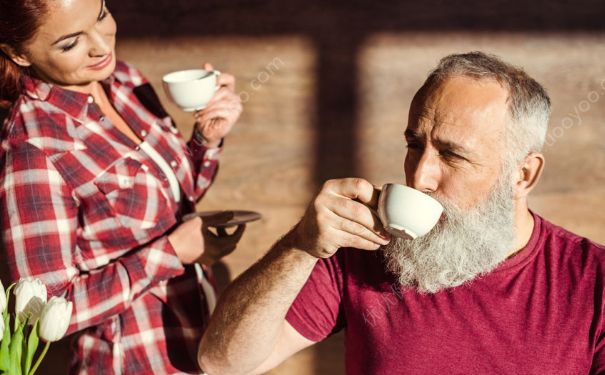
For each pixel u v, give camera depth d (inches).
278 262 59.2
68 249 70.9
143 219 75.7
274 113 110.8
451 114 58.3
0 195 69.7
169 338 77.0
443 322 61.6
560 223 108.9
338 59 108.7
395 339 62.7
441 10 105.8
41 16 64.4
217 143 87.0
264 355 64.4
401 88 108.3
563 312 60.1
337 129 110.1
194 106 81.9
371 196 54.3
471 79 58.8
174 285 77.5
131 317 75.4
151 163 77.7
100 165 73.3
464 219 60.1
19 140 70.3
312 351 110.1
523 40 105.3
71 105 72.7
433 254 60.4
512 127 58.8
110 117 79.4
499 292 60.9
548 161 107.6
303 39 108.7
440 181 60.1
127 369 75.3
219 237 75.7
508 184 60.1
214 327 65.0
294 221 112.4
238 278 64.5
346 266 64.7
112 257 75.2
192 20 110.6
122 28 112.2
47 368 109.4
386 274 63.5
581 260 60.9
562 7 104.0
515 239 62.4
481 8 105.2
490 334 60.8
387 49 107.6
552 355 60.1
